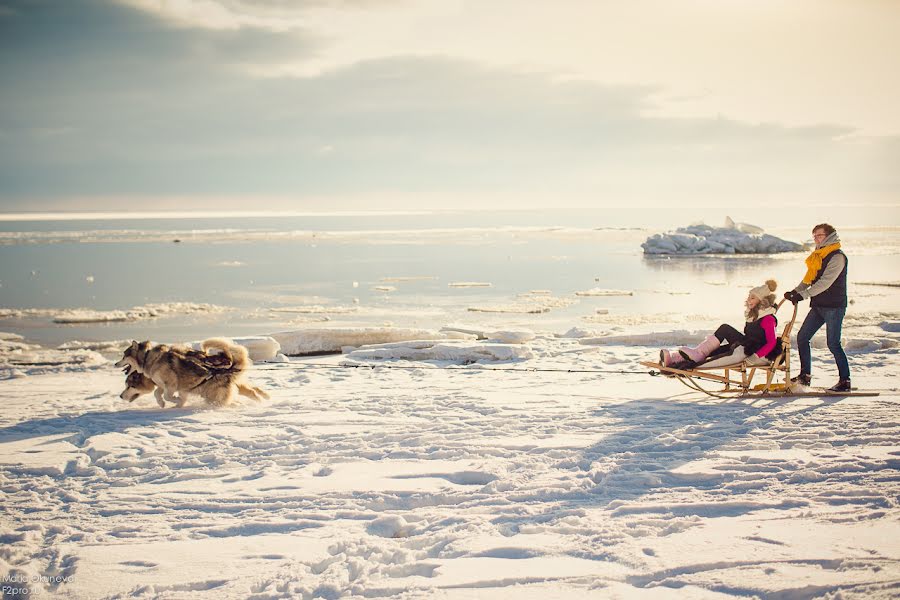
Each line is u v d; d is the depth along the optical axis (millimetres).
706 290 35062
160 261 56750
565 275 43906
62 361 13062
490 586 3527
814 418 6641
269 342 11805
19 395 9125
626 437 6188
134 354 8094
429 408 7625
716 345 7762
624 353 11703
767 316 7555
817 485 4770
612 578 3545
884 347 11266
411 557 3932
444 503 4801
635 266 49938
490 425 6777
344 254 65188
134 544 4199
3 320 27031
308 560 3920
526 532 4195
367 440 6383
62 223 189500
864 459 5285
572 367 10430
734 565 3619
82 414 7832
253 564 3889
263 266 52062
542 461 5578
